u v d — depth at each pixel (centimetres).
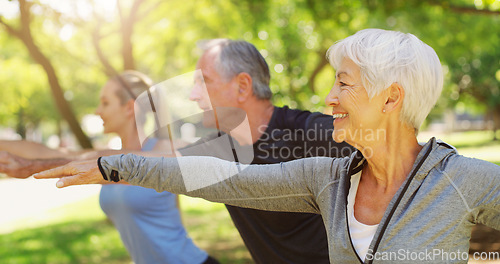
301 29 975
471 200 120
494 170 121
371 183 135
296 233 200
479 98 2609
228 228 716
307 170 141
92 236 760
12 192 1473
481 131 3897
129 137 224
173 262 241
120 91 222
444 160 124
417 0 704
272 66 891
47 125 3925
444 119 4309
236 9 910
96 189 1454
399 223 122
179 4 959
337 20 820
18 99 1692
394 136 129
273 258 207
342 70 131
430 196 121
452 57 1288
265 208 146
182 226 249
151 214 236
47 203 1212
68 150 200
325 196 137
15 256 654
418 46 126
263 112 204
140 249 242
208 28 973
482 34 1202
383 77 125
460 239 121
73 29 835
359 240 130
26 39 755
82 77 1594
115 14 827
